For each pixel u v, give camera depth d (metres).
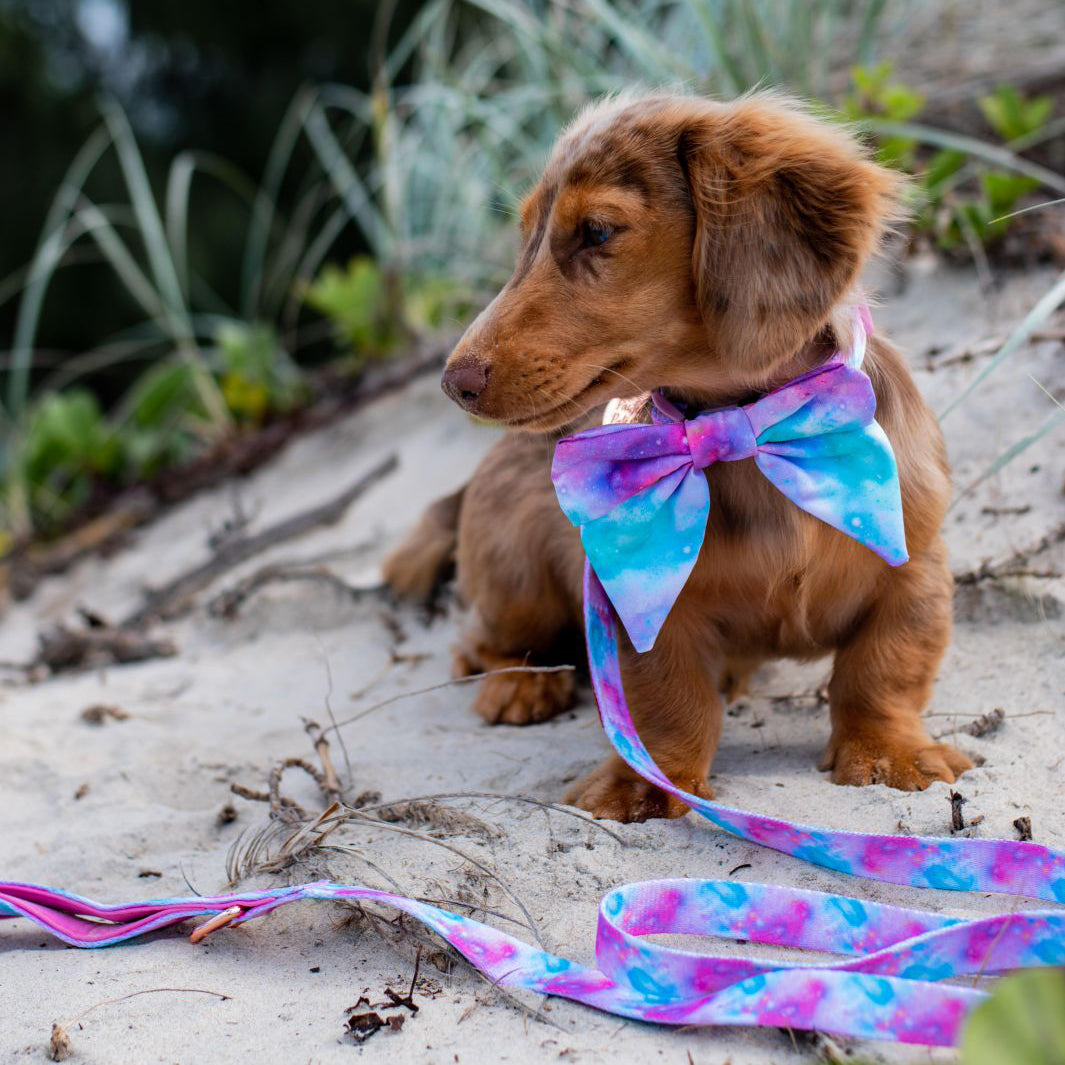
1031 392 1.07
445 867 0.75
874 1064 0.61
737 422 0.77
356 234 3.35
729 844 0.76
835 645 0.84
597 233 0.76
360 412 1.57
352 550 1.28
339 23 3.74
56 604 1.45
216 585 1.29
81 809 0.88
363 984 0.68
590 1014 0.65
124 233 3.50
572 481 0.78
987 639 0.92
